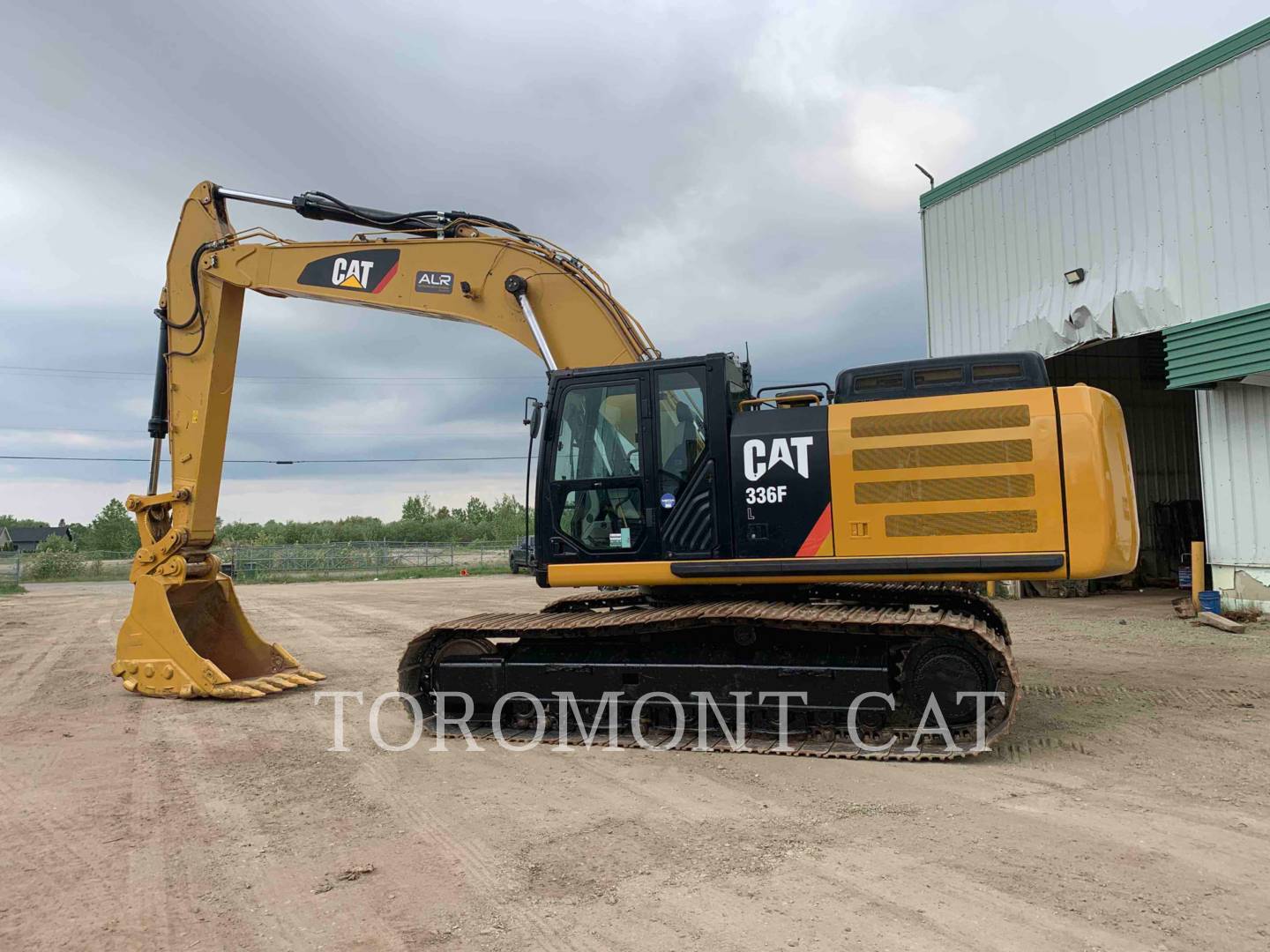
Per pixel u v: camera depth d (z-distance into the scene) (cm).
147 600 805
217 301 819
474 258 745
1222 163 1134
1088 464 536
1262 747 559
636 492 623
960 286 1568
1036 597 1545
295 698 782
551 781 516
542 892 355
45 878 383
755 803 464
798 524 584
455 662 651
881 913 326
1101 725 617
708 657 605
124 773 549
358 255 780
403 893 358
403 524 6675
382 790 504
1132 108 1248
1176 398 1811
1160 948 296
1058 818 430
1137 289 1233
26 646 1220
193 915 342
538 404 652
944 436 562
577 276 713
